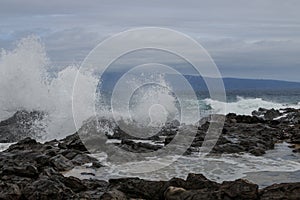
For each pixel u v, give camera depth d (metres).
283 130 23.38
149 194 10.35
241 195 9.27
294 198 9.13
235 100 46.81
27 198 10.00
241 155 17.00
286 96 57.62
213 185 10.20
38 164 13.99
